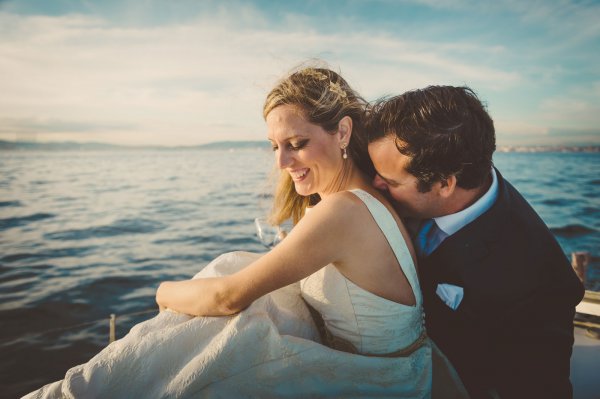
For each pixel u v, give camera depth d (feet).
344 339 4.56
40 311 21.31
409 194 4.65
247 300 4.25
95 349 15.96
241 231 45.55
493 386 5.02
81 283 26.18
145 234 44.42
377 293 4.34
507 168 155.33
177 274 29.01
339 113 4.70
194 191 88.74
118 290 24.90
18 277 27.71
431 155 4.24
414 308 4.65
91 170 165.48
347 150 4.91
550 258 4.62
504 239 4.61
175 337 4.17
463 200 4.62
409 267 4.52
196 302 4.54
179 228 47.67
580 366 6.62
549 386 4.60
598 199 72.84
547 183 101.04
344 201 4.19
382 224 4.31
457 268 4.80
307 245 4.05
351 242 4.16
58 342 16.51
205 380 3.98
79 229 47.21
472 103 4.44
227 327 4.16
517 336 4.74
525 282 4.56
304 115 4.57
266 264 4.13
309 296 4.68
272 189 6.61
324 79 4.72
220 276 4.95
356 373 4.36
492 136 4.57
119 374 3.95
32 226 49.03
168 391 3.92
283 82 4.69
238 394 4.10
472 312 4.85
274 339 4.16
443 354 5.27
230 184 103.96
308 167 4.80
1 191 89.86
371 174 5.24
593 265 31.22
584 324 7.86
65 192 88.63
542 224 4.85
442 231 4.92
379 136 4.54
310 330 4.79
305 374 4.25
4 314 20.89
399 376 4.53
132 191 90.68
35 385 13.60
